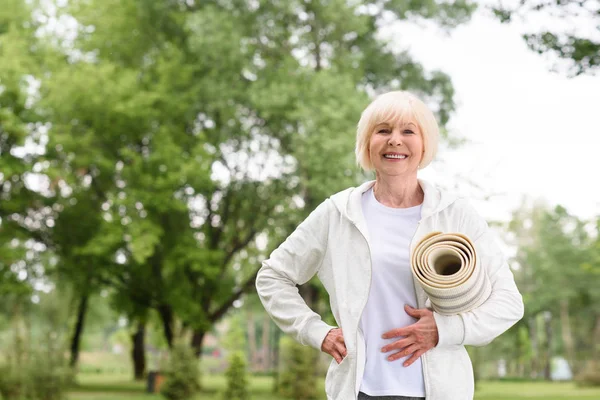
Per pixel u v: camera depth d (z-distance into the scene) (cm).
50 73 2519
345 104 2192
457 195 272
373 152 271
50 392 2047
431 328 249
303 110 2173
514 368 7181
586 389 3375
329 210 279
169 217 2667
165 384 2191
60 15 2678
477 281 244
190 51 2659
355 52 2648
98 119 2456
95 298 3744
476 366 3494
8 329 3241
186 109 2528
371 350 262
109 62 2567
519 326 5169
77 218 2684
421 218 265
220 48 2344
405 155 268
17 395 2030
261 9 2483
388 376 258
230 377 2144
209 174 2409
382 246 266
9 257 2473
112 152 2592
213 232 2814
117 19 2594
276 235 2678
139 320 3083
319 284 2364
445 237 248
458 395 253
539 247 5109
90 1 2609
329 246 275
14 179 2616
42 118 2484
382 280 264
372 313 263
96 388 3009
